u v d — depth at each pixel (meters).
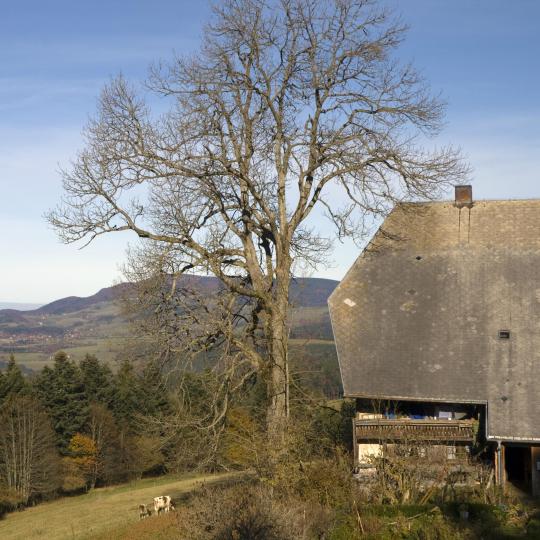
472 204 26.56
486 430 20.59
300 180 21.89
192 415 21.19
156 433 22.97
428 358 22.55
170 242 20.83
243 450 21.14
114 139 20.61
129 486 55.84
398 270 25.23
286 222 22.28
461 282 24.33
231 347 21.53
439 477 19.55
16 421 52.03
